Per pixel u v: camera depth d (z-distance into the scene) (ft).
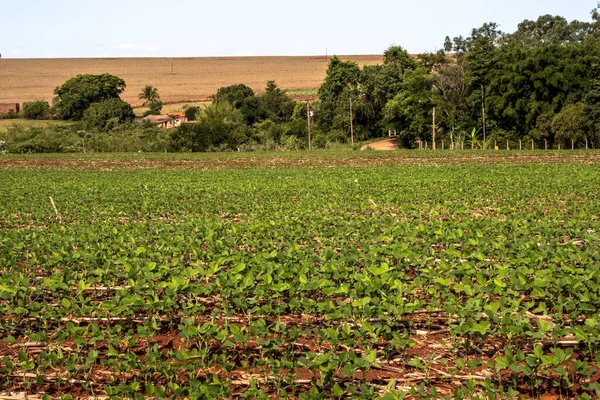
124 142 227.81
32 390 22.99
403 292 27.91
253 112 327.26
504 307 25.40
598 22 331.98
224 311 27.50
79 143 226.38
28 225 56.85
